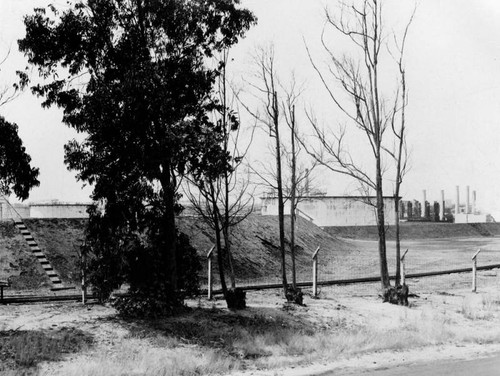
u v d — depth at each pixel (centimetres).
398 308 2144
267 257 4012
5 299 2023
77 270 2912
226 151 1770
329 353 1525
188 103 1833
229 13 1872
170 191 1759
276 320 1791
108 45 1788
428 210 9550
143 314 1667
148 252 1719
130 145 1695
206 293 2355
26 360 1254
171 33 1814
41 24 1739
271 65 2277
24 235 3119
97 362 1278
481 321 2080
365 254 4850
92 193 1747
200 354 1427
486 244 5956
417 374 1295
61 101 1783
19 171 1611
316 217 6662
